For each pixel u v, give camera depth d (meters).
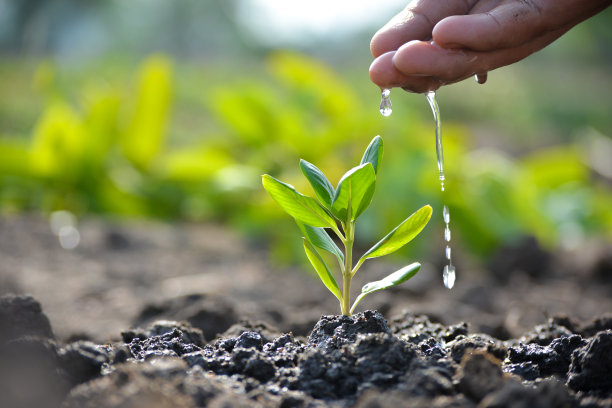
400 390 0.43
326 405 0.43
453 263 1.24
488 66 0.50
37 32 4.69
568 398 0.43
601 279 1.16
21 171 1.38
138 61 4.54
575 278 1.17
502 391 0.42
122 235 1.27
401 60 0.48
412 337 0.53
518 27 0.49
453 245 1.33
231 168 1.43
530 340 0.56
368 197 0.48
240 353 0.46
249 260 1.18
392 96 3.30
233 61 5.82
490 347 0.48
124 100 1.47
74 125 1.43
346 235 0.49
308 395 0.44
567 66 5.46
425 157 1.24
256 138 1.43
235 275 1.08
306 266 1.11
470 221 1.21
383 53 0.51
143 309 0.78
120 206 1.44
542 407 0.41
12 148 1.36
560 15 0.49
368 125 1.35
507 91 4.21
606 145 2.74
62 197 1.42
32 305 0.49
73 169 1.40
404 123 1.36
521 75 4.77
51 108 1.44
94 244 1.22
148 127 1.45
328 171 1.28
